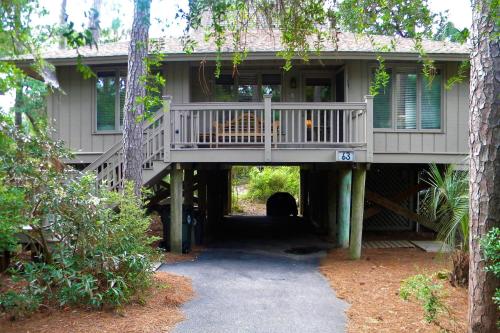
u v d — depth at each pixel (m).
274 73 10.29
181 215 8.53
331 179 10.84
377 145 9.57
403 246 9.83
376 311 5.09
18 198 4.47
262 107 8.18
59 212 4.93
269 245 9.94
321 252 9.09
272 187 21.12
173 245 8.54
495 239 3.51
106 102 9.95
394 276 6.87
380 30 3.72
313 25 4.12
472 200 3.88
